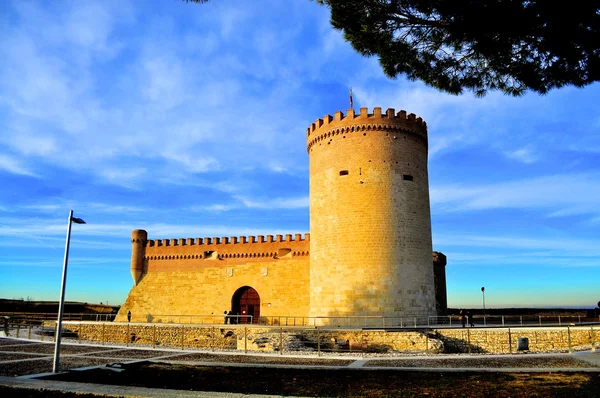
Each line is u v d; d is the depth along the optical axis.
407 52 17.03
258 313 56.66
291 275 55.28
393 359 24.41
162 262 61.81
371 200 41.28
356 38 16.52
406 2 14.90
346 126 43.03
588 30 14.09
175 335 42.81
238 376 18.64
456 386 16.28
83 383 16.95
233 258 58.41
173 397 14.23
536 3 13.74
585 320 47.75
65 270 21.22
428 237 43.72
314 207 44.69
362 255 40.34
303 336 36.06
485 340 34.47
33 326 52.25
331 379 17.92
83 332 47.00
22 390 15.59
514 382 16.77
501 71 17.39
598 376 17.47
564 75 16.36
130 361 23.34
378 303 39.34
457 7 14.21
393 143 42.72
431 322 41.16
